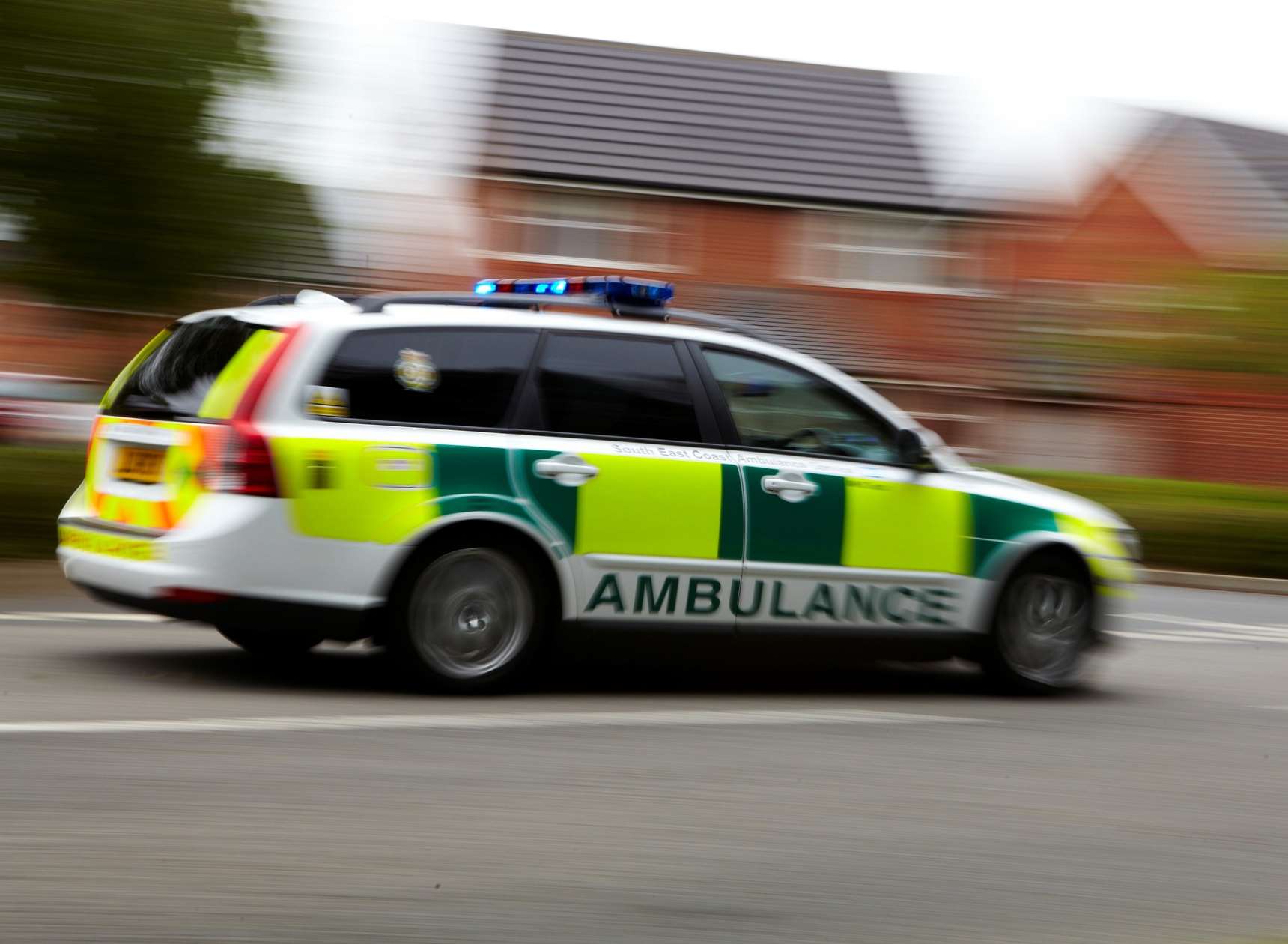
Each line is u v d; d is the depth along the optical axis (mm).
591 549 7430
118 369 14836
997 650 8406
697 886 4734
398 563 7109
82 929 4059
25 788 5387
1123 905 4793
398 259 25078
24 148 13203
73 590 11344
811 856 5125
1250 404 29266
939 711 7941
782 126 32281
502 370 7410
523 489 7301
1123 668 9977
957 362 30266
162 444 7234
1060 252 31672
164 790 5449
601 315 7867
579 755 6363
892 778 6320
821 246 31219
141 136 13398
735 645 7809
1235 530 19094
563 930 4270
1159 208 32250
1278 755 7309
